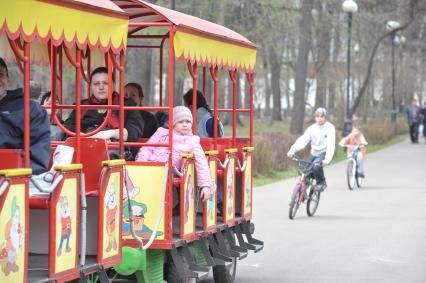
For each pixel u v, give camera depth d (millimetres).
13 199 12484
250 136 24625
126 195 18266
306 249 29109
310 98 195750
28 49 13297
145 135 21531
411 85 179500
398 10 111750
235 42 22547
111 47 15859
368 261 26891
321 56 117000
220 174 21844
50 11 13742
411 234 32469
